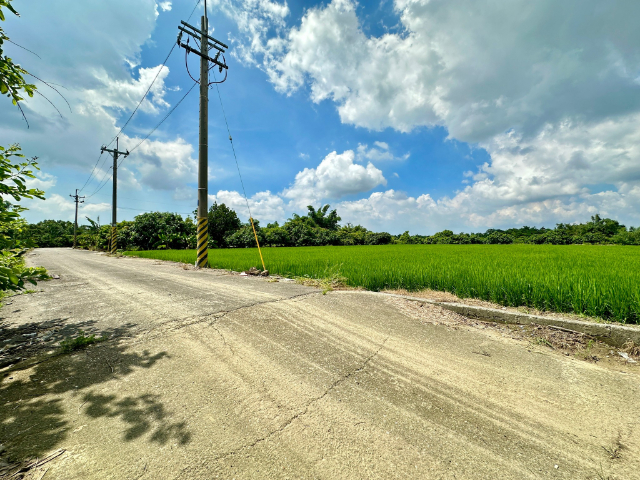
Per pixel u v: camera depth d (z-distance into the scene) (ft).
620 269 24.39
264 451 5.76
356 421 6.79
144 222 100.53
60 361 9.18
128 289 20.06
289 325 12.93
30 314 13.92
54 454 5.49
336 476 5.25
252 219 31.27
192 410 6.95
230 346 10.59
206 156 37.11
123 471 5.16
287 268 30.48
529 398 8.05
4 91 7.76
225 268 33.60
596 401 7.97
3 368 8.74
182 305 15.47
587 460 5.82
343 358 10.11
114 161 78.69
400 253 58.65
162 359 9.45
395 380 8.79
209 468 5.29
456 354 10.82
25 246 9.24
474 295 18.60
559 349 11.64
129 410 6.88
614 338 12.20
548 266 27.86
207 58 37.32
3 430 6.07
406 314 15.14
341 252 63.93
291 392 7.89
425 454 5.85
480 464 5.64
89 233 142.61
